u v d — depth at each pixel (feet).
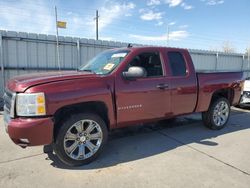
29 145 10.50
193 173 11.10
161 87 14.05
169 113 14.84
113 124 12.68
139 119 13.52
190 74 15.70
